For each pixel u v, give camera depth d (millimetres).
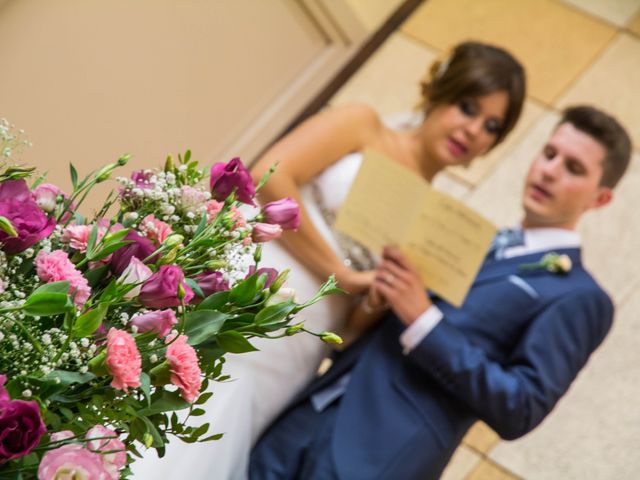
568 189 2422
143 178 1142
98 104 3064
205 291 1067
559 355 2316
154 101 3201
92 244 1016
